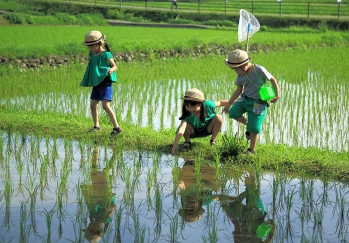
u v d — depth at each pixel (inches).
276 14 1636.3
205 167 264.4
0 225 192.4
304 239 182.4
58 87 503.2
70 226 193.0
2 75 573.6
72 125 333.1
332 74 602.5
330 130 369.1
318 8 1705.2
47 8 1806.1
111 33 1039.0
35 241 179.6
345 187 233.5
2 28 1095.6
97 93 311.1
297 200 220.2
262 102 265.0
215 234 179.0
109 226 193.2
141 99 459.8
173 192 229.0
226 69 655.8
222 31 1189.7
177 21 1633.9
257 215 205.0
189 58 779.4
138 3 2005.4
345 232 188.7
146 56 749.9
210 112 281.9
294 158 263.4
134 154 284.5
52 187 235.0
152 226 193.8
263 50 904.3
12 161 273.4
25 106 418.6
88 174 251.8
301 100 463.5
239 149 274.2
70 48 681.6
